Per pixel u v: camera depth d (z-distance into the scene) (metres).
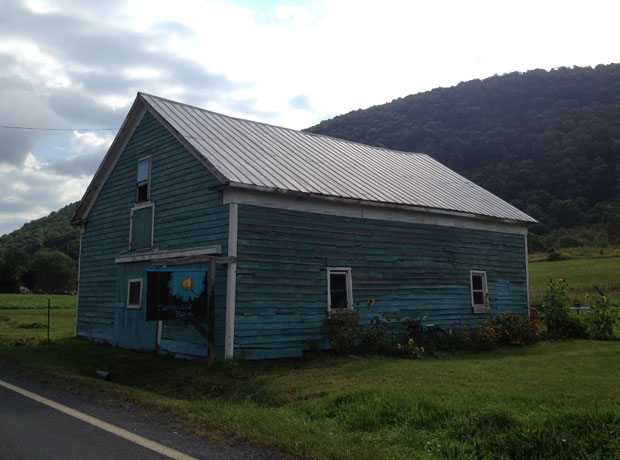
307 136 20.22
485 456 5.65
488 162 105.25
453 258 18.00
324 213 14.70
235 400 9.29
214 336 12.84
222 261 12.28
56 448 5.55
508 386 9.16
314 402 8.14
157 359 13.50
